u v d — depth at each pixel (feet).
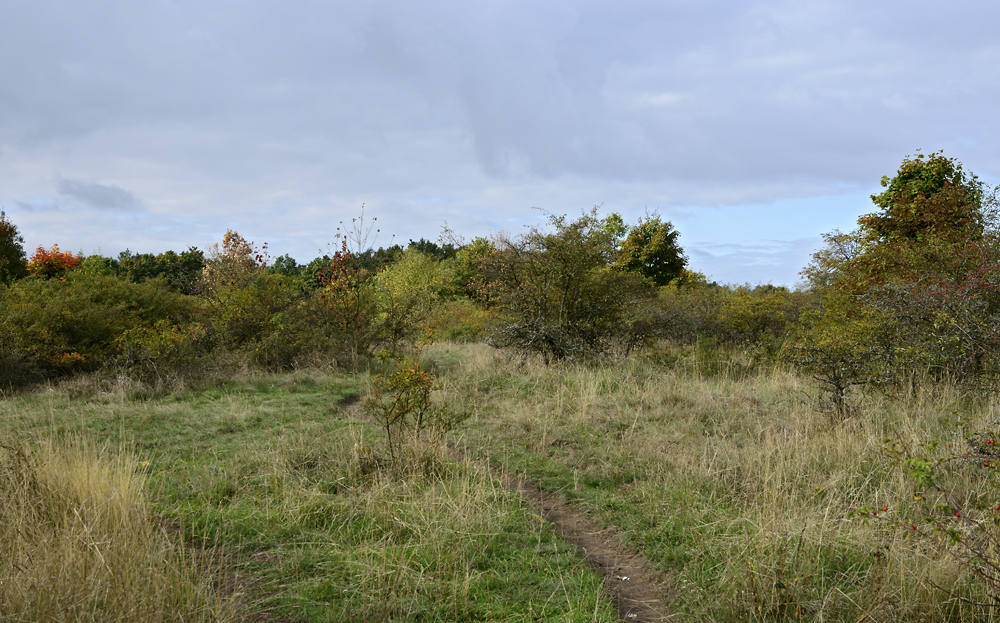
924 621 9.70
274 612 10.69
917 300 25.94
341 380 36.65
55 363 37.93
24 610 8.91
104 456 17.39
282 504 15.53
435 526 13.89
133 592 9.66
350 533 13.84
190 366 36.42
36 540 11.28
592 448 20.94
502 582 11.82
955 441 17.56
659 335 46.24
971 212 39.01
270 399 30.99
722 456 18.71
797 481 15.71
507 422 24.77
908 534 11.60
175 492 16.53
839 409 22.04
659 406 26.25
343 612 10.48
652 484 16.85
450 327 66.39
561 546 13.56
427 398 19.72
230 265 58.95
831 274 48.65
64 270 73.77
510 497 16.33
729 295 65.16
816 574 11.07
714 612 10.65
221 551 12.57
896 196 47.70
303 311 46.09
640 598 11.59
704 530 13.79
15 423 25.00
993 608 9.47
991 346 23.63
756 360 37.32
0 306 40.16
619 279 42.37
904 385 24.20
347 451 19.79
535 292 41.47
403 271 94.68
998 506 10.02
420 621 10.48
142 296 53.47
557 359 38.70
